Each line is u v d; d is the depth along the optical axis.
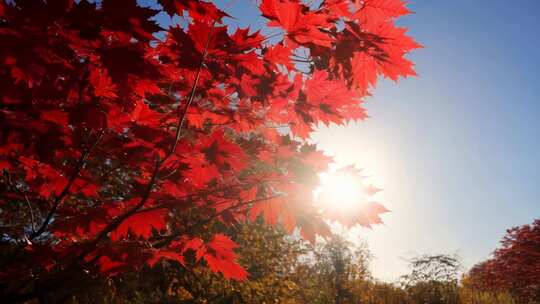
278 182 2.11
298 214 2.11
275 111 2.29
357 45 1.97
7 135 1.70
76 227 2.11
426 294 14.86
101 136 1.90
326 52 2.04
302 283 9.38
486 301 13.76
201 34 1.64
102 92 1.74
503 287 18.33
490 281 19.20
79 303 4.70
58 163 2.11
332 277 15.66
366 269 17.17
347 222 2.05
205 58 1.75
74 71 1.60
